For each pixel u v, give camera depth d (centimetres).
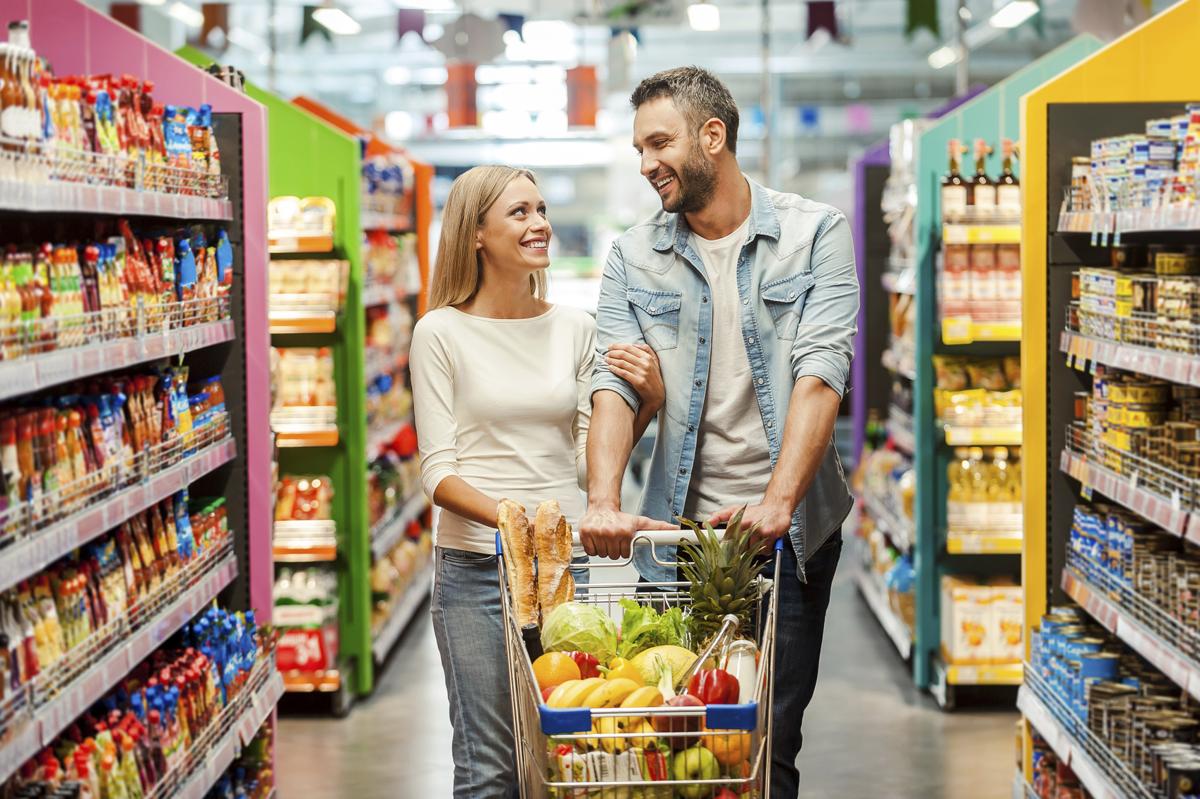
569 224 1852
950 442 562
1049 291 429
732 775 226
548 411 333
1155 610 343
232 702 364
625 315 326
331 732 548
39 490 259
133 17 1078
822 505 318
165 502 342
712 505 321
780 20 1505
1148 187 355
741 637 269
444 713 573
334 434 558
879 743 531
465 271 332
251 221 402
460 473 334
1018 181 556
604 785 221
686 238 319
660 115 306
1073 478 430
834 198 1680
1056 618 421
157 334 327
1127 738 342
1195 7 434
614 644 257
